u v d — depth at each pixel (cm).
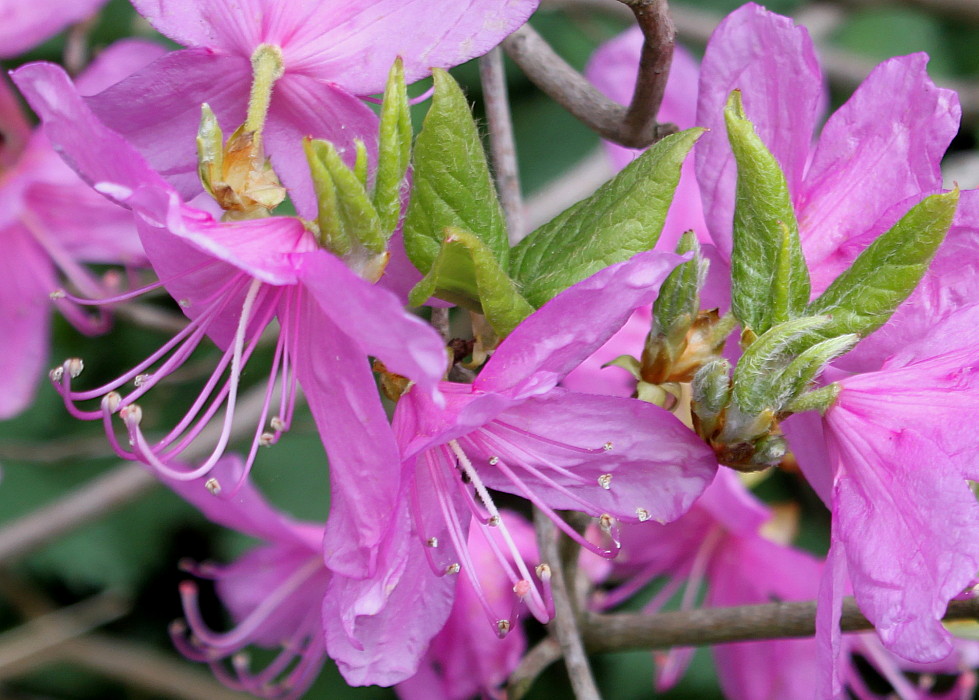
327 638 32
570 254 33
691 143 33
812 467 34
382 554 32
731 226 34
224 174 32
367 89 33
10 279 50
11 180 48
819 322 32
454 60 33
